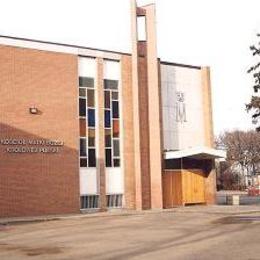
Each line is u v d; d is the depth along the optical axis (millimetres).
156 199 37625
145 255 15430
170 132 40156
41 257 15820
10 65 33031
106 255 15727
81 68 36438
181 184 39812
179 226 24297
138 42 38562
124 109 38062
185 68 41688
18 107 33094
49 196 33750
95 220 29672
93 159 36344
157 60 38688
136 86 37844
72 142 35219
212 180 41406
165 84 40250
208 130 42250
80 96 36156
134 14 38156
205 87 42469
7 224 28578
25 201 32750
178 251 16062
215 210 34312
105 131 37156
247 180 90625
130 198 37656
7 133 32531
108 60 37844
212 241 18234
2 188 31984
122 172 37625
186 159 40375
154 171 37844
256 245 16797
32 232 23891
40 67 34219
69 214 33969
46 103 34250
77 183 35094
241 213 31656
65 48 35469
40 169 33562
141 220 28516
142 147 37938
